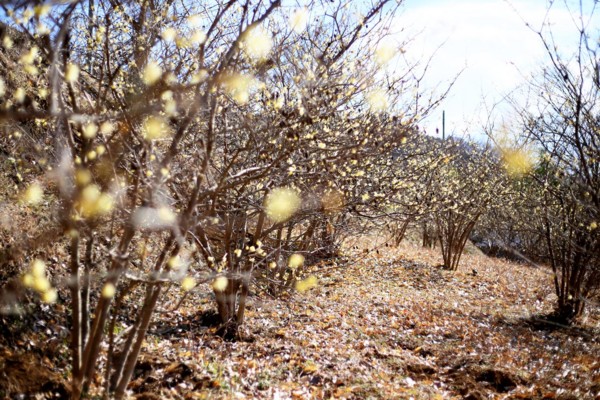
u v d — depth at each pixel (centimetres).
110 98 466
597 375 596
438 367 606
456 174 1302
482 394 534
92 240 362
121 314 567
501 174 1237
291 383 503
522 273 1391
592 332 799
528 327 822
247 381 495
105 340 497
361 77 483
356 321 761
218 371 494
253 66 418
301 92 414
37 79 421
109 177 361
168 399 426
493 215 1349
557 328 823
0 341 422
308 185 557
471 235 2242
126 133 363
